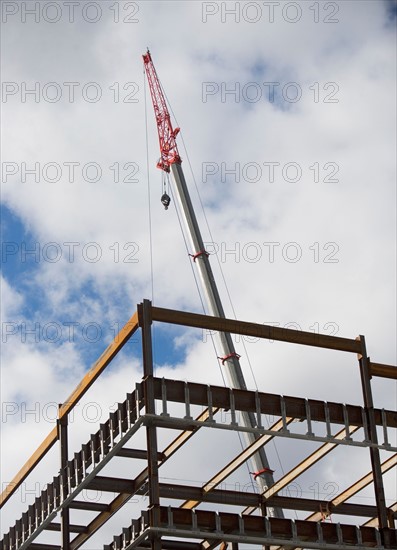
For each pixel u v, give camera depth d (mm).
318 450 62781
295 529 58812
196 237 114000
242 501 65062
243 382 104438
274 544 58000
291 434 58906
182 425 56875
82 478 60031
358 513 67188
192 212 116125
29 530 65812
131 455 59938
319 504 66500
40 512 64938
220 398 57750
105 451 57938
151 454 55406
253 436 95312
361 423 61781
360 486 63844
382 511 61344
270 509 88500
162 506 55281
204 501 64562
